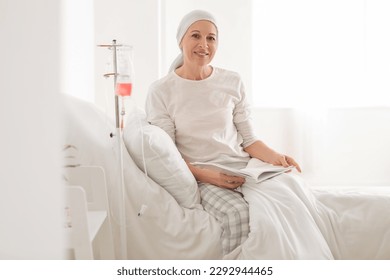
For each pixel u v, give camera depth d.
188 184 1.42
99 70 2.82
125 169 1.36
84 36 2.22
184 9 3.36
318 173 3.43
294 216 1.29
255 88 3.46
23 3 0.71
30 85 0.73
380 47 3.40
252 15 3.38
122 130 1.55
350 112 3.47
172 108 1.71
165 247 1.32
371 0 3.35
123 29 2.92
